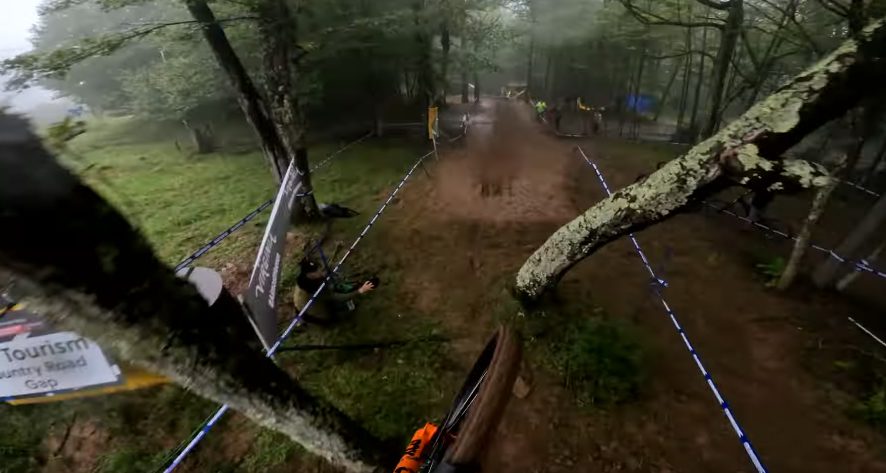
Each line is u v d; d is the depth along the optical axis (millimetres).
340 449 2188
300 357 6023
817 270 7688
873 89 3924
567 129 22547
